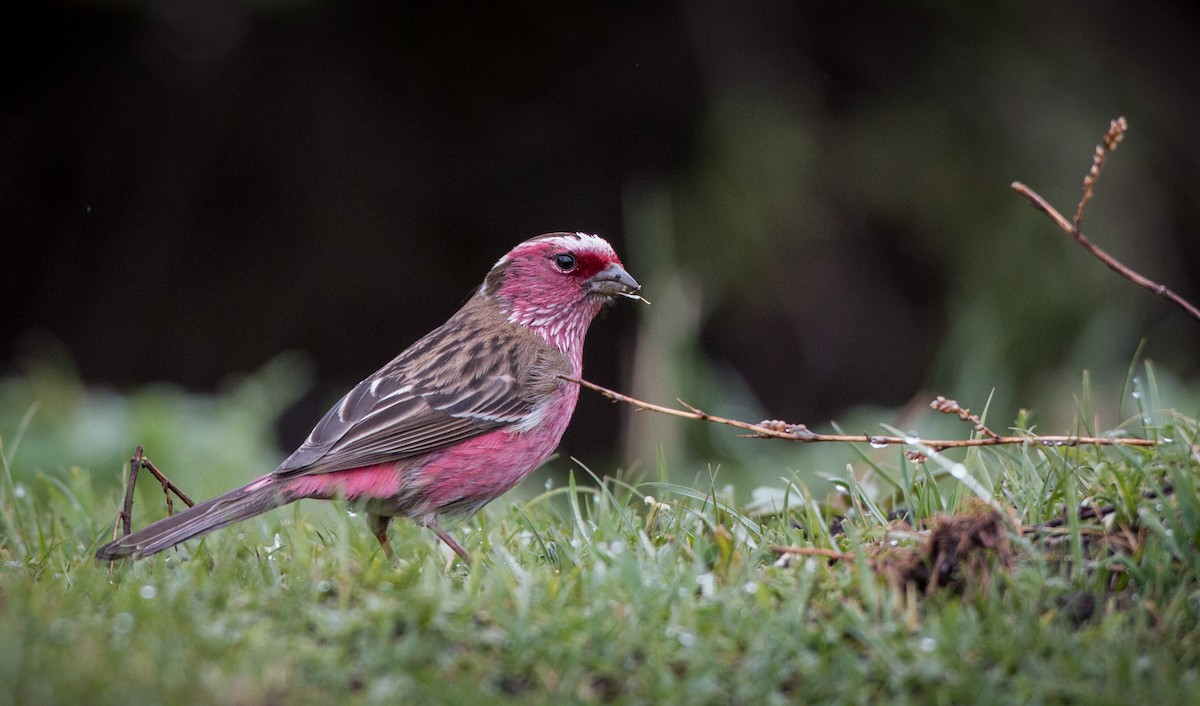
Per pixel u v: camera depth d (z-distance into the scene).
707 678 4.59
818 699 4.56
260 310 16.89
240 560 6.24
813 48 15.77
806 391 15.57
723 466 11.13
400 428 7.14
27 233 16.59
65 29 15.63
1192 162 15.45
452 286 17.06
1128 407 11.20
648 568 5.53
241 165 16.72
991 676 4.57
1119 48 15.63
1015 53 15.45
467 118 16.78
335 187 16.83
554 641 4.82
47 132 16.28
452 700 4.42
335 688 4.53
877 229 15.42
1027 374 14.44
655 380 11.27
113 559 6.09
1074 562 5.30
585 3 16.31
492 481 7.43
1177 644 4.86
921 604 5.15
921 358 15.49
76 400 10.66
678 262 15.17
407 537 7.30
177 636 4.74
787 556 5.73
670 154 16.05
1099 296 14.61
